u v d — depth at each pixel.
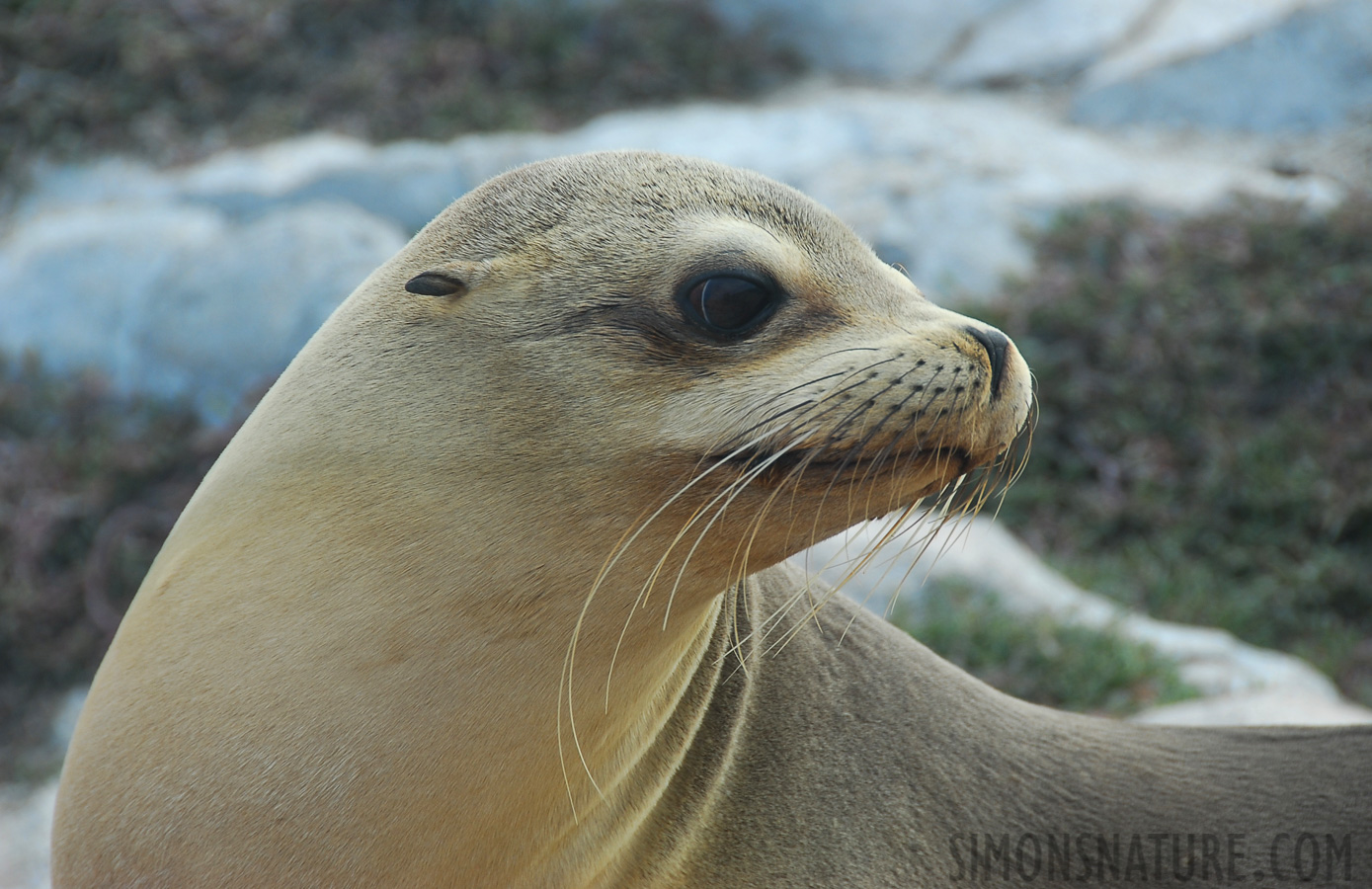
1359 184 17.44
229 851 3.32
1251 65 19.27
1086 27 21.27
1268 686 8.70
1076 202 16.31
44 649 11.93
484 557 3.26
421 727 3.27
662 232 3.42
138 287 15.18
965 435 3.36
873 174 17.19
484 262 3.47
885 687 4.22
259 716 3.27
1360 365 13.75
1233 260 14.79
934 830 4.07
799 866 3.95
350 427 3.38
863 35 21.17
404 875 3.41
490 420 3.31
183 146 17.75
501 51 19.38
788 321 3.40
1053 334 14.48
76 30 18.56
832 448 3.27
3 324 15.22
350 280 14.56
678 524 3.31
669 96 19.77
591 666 3.37
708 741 3.96
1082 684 8.66
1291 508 12.62
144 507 13.08
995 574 9.73
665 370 3.33
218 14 19.25
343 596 3.26
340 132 18.20
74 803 3.47
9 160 17.44
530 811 3.48
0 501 12.95
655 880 3.91
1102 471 13.27
